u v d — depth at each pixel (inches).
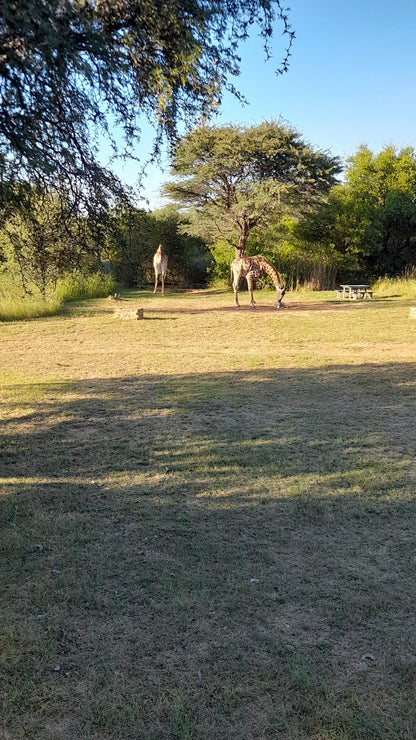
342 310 726.5
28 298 676.1
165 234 1343.5
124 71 156.9
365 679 102.2
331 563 140.2
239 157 1055.0
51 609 123.0
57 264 202.4
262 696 98.6
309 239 1225.4
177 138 195.8
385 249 1306.6
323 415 268.1
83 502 176.4
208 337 513.7
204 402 292.8
